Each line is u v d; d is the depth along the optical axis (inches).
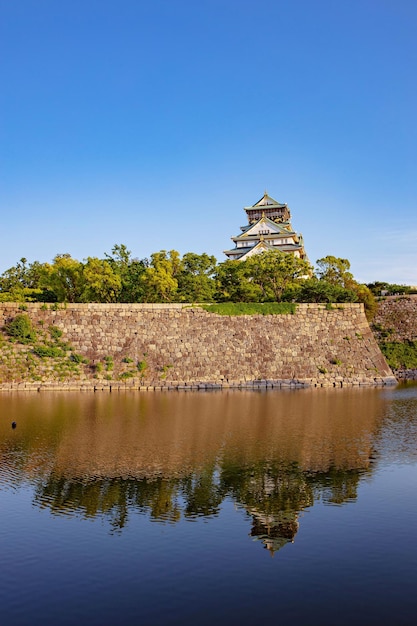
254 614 555.8
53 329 2485.2
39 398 2060.8
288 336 2662.4
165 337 2573.8
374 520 790.5
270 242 4507.9
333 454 1152.8
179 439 1304.1
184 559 676.1
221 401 1972.2
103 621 544.1
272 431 1397.6
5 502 869.8
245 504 858.1
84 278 2817.4
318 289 2866.6
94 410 1750.7
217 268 3179.1
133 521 793.6
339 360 2618.1
